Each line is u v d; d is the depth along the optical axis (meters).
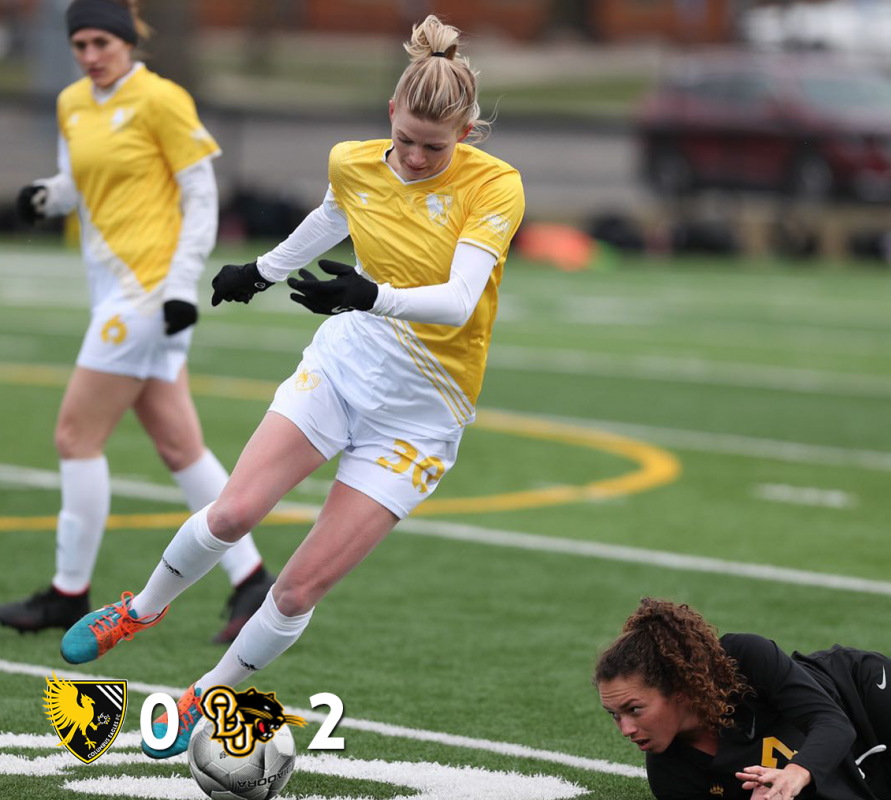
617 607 27.06
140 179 23.77
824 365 63.91
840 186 111.88
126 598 18.36
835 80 114.56
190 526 17.48
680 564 30.23
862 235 121.75
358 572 29.20
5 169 117.44
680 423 48.34
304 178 129.25
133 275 23.66
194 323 23.62
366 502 17.53
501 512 34.75
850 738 15.84
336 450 17.75
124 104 23.81
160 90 23.77
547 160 146.62
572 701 21.78
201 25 198.38
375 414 17.67
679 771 16.48
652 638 15.91
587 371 59.91
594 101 184.50
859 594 28.08
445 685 22.39
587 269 108.81
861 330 77.38
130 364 23.67
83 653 18.05
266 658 17.77
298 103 164.00
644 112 119.81
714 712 15.89
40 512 33.50
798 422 49.16
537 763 19.11
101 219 23.80
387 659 23.62
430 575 29.08
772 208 121.12
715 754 16.31
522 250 115.12
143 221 23.75
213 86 174.12
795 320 81.00
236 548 24.12
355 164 17.78
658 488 37.97
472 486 37.62
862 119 111.62
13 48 164.25
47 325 68.62
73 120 24.19
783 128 112.56
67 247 110.12
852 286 101.94
